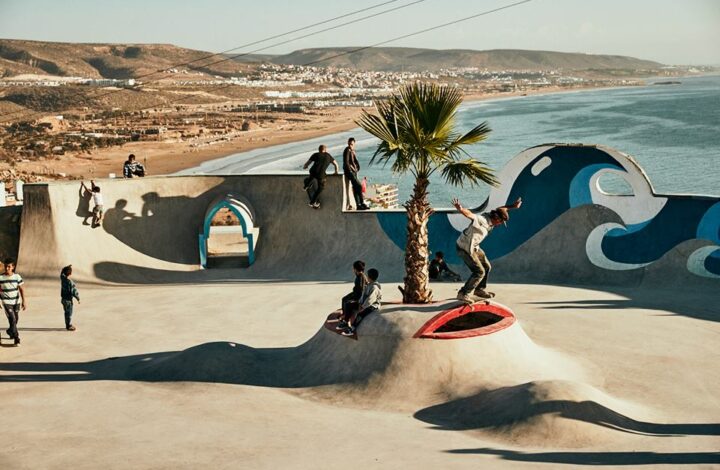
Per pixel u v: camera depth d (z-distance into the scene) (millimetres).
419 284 14742
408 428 11461
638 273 22141
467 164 13969
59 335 18906
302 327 19016
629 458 9641
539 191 23625
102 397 13422
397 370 13492
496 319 15016
